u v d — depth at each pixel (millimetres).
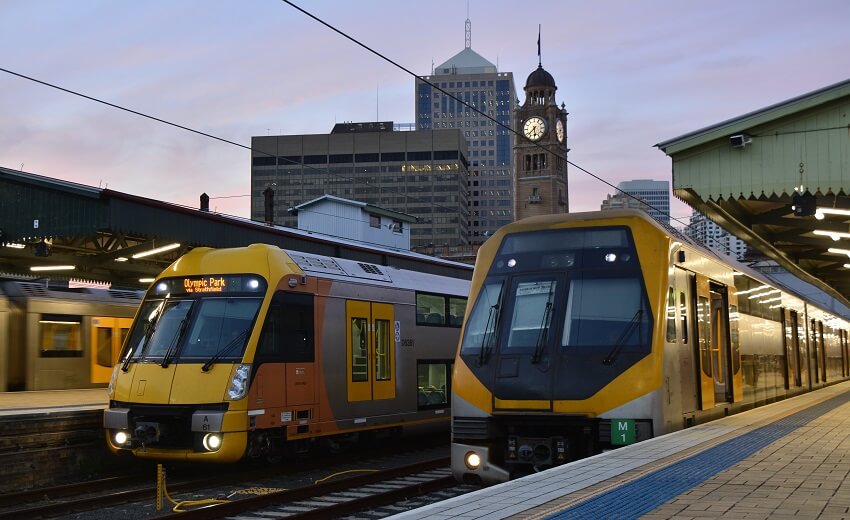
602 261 11961
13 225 20688
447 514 6906
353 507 12195
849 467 9156
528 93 144875
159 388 14641
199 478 16016
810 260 28016
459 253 106250
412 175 177000
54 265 25406
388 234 60188
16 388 24781
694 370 12898
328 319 16750
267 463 17828
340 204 57688
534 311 11914
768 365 19469
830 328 31969
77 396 22234
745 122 16625
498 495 7801
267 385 14898
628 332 11383
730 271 16078
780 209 20297
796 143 16484
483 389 11656
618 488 7953
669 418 11398
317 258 17203
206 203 42719
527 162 143375
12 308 24938
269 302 15188
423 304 20297
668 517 6582
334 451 17234
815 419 14891
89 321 26812
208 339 14953
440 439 23297
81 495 13930
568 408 11164
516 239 12672
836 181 16109
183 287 15758
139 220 19922
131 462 16703
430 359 20266
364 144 176875
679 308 12344
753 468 9070
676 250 12461
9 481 14148
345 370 17109
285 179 177125
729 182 16938
